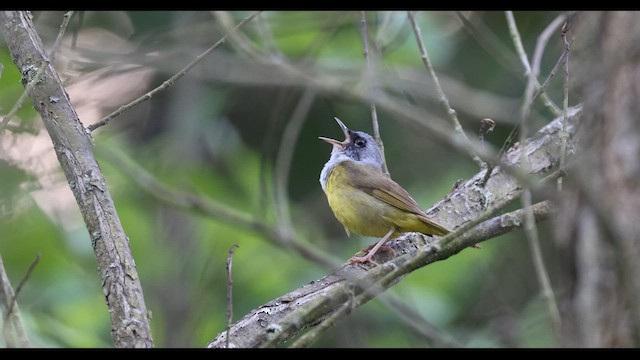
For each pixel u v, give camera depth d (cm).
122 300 618
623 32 592
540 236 1292
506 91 1433
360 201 973
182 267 1356
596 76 600
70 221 1323
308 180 1517
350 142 1103
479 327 1299
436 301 1325
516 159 919
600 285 555
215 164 1500
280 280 1387
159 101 1521
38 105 690
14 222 1203
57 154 681
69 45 1250
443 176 1454
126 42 1429
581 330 560
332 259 1156
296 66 1238
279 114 1486
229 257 621
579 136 616
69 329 1120
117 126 1477
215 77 1331
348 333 1317
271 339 606
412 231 948
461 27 1460
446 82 1312
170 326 1316
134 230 1380
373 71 1016
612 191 571
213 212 1203
